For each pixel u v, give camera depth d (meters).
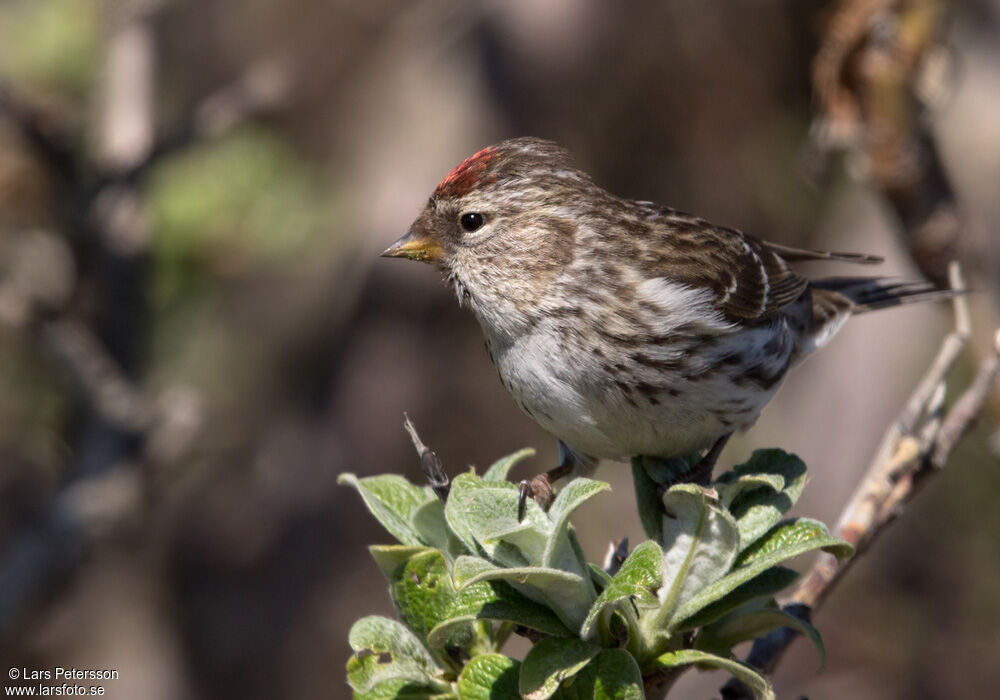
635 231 6.75
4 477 11.44
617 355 6.40
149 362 10.82
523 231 6.67
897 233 8.41
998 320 8.44
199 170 10.45
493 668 4.57
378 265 13.45
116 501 10.25
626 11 13.38
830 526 13.05
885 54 7.62
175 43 13.23
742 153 13.82
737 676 4.68
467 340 13.73
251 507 14.02
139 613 13.23
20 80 9.95
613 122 13.66
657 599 4.46
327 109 14.10
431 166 13.27
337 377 13.81
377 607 13.98
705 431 6.55
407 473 13.73
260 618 13.87
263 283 13.46
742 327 6.71
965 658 13.66
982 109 12.20
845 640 13.89
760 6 13.49
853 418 13.17
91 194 10.02
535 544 4.61
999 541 13.66
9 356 11.24
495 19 13.50
